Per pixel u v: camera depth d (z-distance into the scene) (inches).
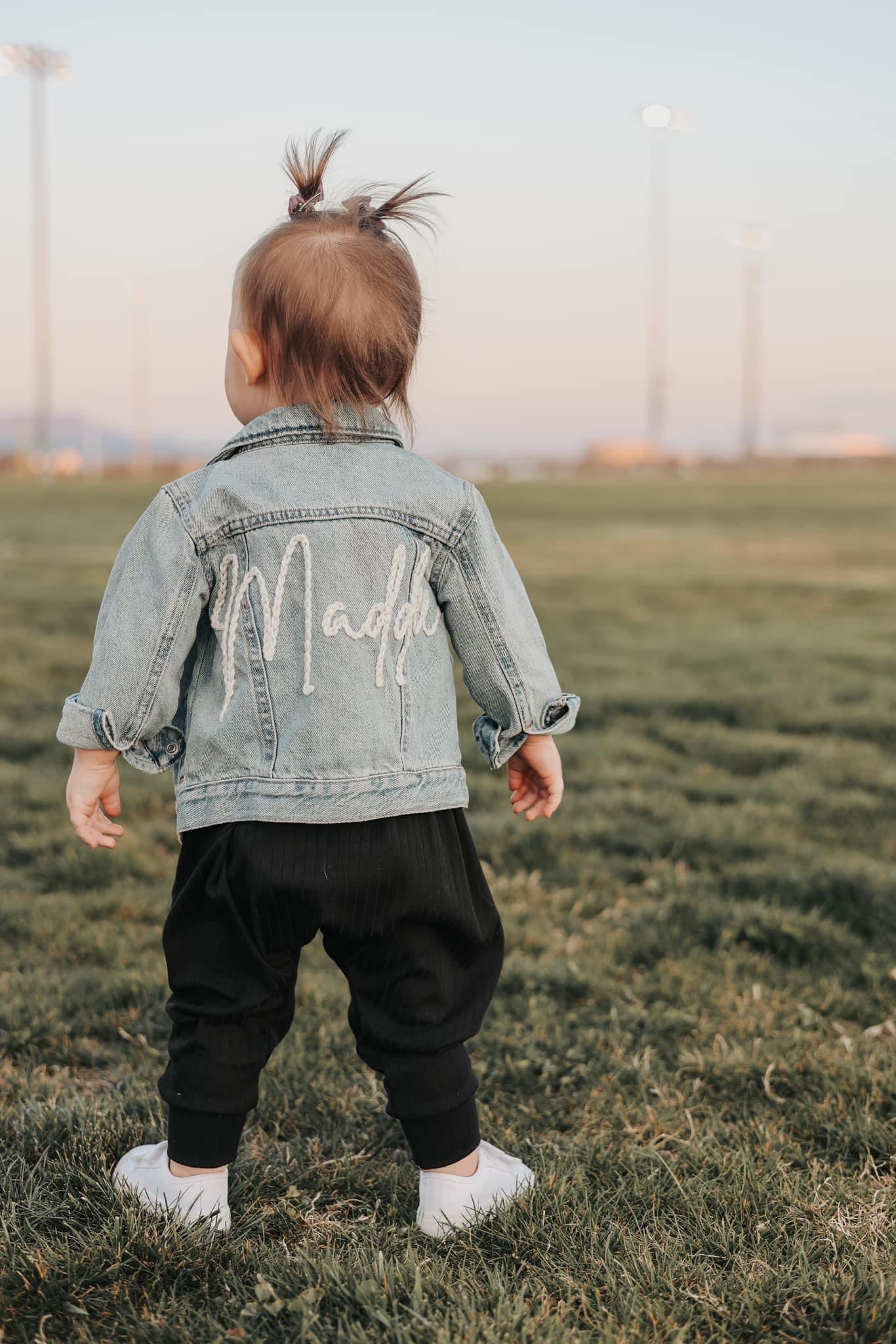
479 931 71.6
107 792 71.1
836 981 113.8
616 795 181.2
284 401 71.7
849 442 3339.1
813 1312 65.8
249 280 70.8
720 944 124.5
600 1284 67.9
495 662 73.4
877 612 416.2
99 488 1531.7
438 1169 72.2
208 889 68.0
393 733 69.3
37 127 1781.5
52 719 229.3
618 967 120.7
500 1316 63.2
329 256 69.3
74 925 128.8
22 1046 100.7
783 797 182.7
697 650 327.6
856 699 258.7
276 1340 63.1
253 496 68.8
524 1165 78.4
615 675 286.5
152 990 111.2
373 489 70.6
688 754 214.2
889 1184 80.0
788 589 484.4
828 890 138.7
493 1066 98.3
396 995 70.1
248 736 68.1
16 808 173.2
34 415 2041.1
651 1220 75.0
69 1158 79.7
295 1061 96.3
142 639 67.4
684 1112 90.0
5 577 481.4
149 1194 72.6
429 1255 70.7
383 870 67.6
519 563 596.7
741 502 1208.2
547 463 2486.5
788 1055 98.0
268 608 68.3
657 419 2313.0
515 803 80.9
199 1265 69.0
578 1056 99.0
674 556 637.9
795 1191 77.5
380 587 69.6
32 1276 67.6
